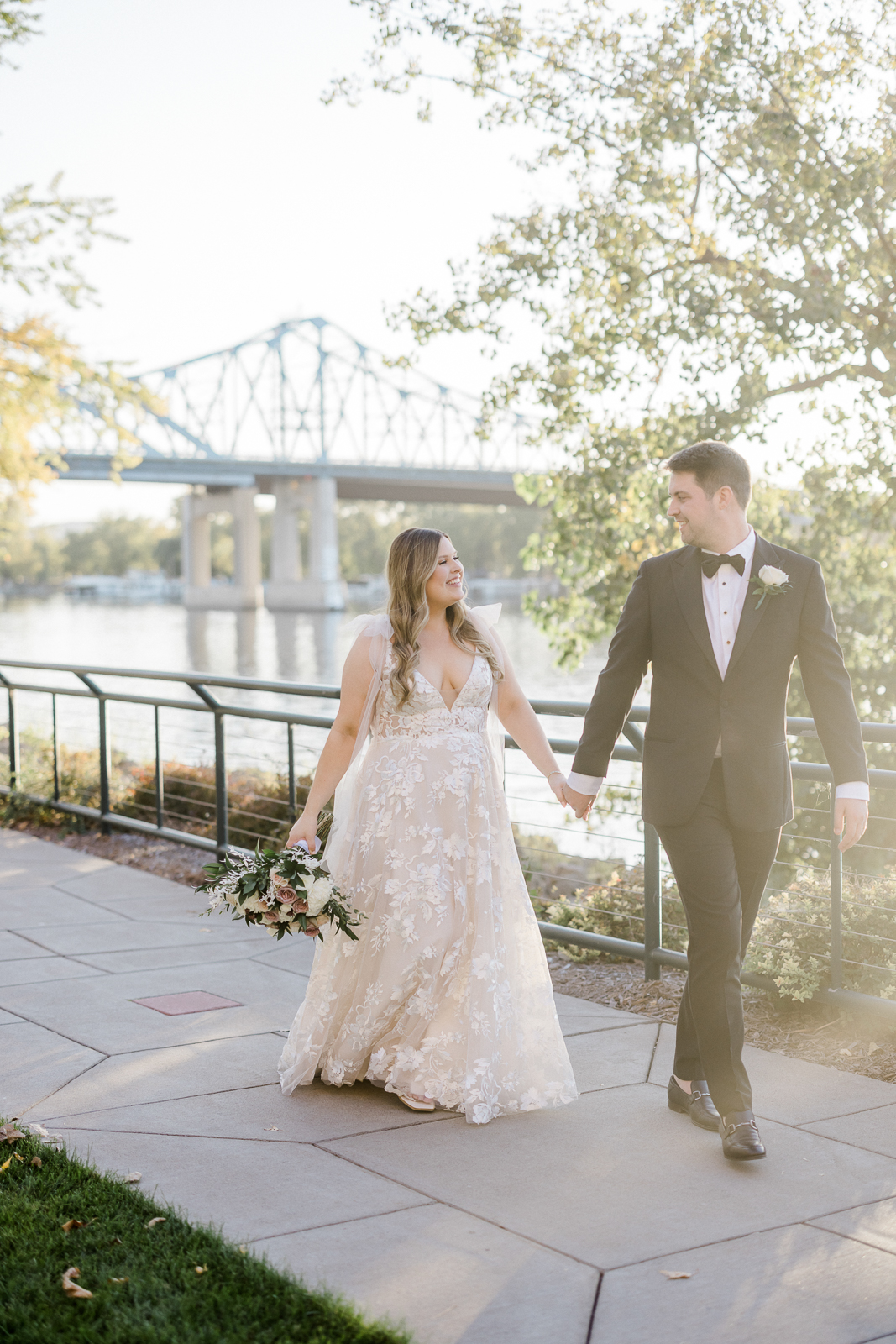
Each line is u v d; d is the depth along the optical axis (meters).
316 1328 2.11
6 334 11.64
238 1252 2.38
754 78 8.30
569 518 9.36
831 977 3.92
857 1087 3.43
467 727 3.41
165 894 6.11
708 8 8.29
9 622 79.75
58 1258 2.37
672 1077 3.30
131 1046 3.82
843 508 8.94
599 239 8.69
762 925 4.20
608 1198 2.72
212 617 86.62
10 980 4.57
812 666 2.99
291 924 3.24
